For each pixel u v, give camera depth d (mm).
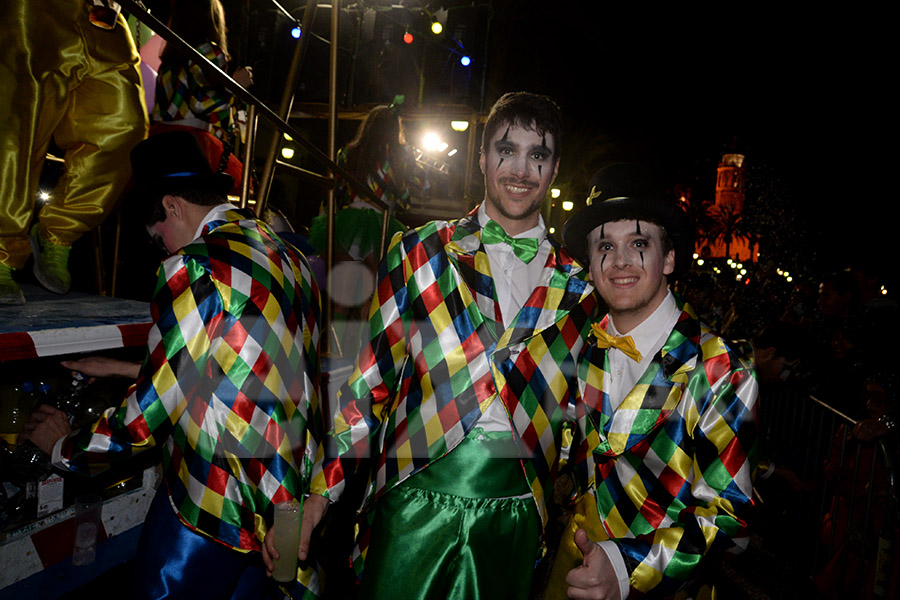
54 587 1687
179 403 1604
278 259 1786
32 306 1928
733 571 3682
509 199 1867
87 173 2115
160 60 2900
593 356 1765
